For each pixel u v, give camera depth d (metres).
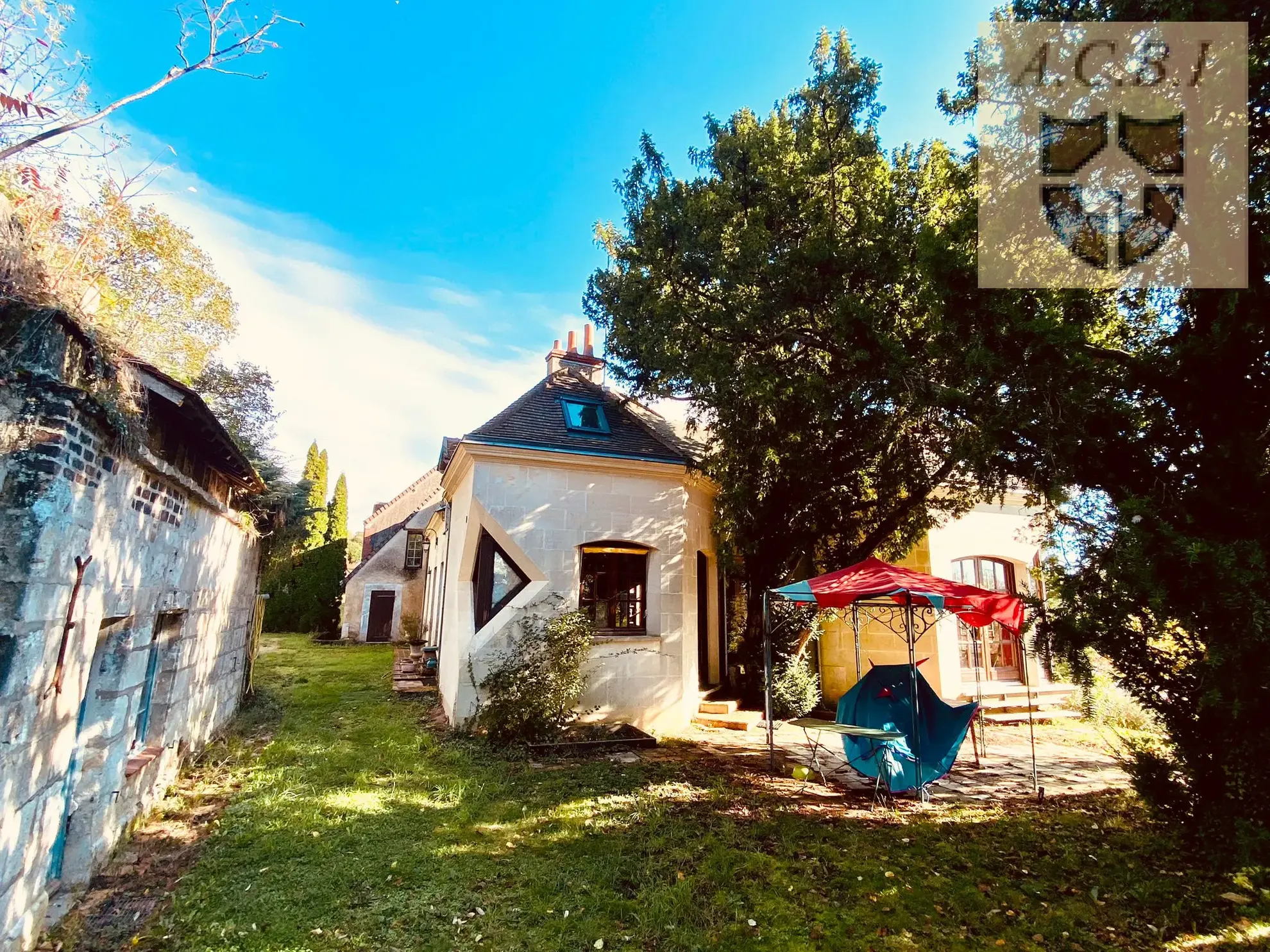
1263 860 4.02
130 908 3.84
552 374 11.82
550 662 8.39
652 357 8.99
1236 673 3.97
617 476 9.93
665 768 7.40
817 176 7.96
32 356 3.16
